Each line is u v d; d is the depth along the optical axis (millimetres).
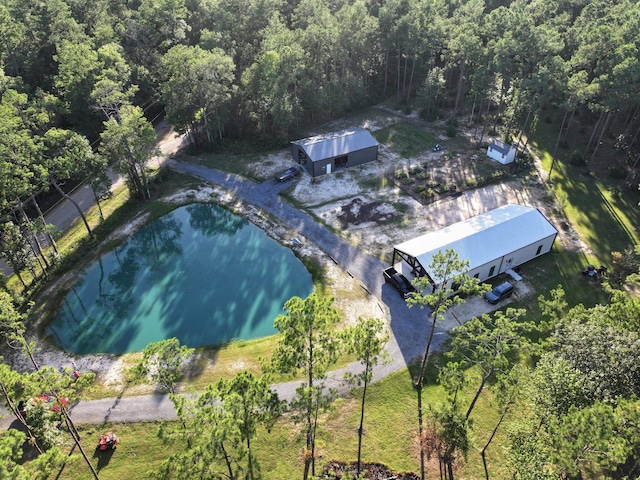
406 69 96812
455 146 79438
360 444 34375
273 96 76688
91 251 60250
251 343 46875
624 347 28078
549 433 23953
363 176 71688
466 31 78625
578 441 21156
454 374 32156
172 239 63844
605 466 22594
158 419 38406
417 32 81250
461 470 33688
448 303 33688
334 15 96500
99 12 98812
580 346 29734
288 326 27375
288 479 33594
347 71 90812
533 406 27812
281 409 27375
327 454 35094
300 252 58188
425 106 87125
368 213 63656
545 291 50188
